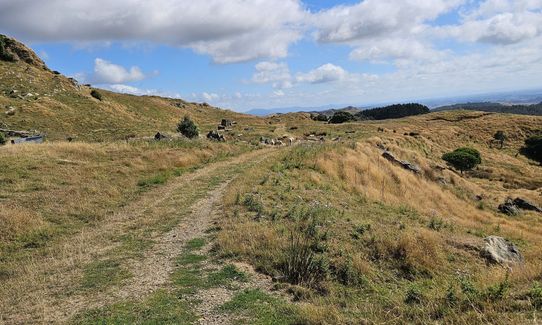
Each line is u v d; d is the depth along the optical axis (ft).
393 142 180.34
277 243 37.65
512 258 46.88
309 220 45.78
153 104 318.04
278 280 30.91
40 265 35.24
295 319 23.59
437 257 41.11
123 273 32.78
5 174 64.34
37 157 76.33
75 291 29.30
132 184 67.77
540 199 116.98
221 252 36.86
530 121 296.30
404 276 36.78
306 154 93.45
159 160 86.94
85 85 302.25
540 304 20.01
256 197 56.75
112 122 209.77
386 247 40.37
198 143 118.93
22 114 180.04
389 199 73.97
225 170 86.84
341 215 50.80
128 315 24.91
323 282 31.27
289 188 64.28
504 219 86.48
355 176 83.71
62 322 24.41
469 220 78.74
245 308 25.66
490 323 18.58
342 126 262.88
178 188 67.92
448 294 23.79
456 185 121.29
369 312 24.11
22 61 271.28
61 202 54.08
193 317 24.54
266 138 172.55
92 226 47.26
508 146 259.60
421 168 116.57
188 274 32.32
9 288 30.35
